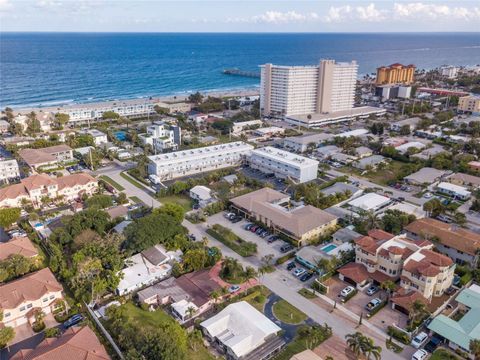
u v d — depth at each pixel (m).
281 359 79.50
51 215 138.38
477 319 86.56
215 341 83.62
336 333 86.31
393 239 107.62
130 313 92.62
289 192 159.75
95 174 180.50
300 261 112.25
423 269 93.75
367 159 193.62
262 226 132.25
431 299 95.88
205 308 93.94
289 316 91.50
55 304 92.50
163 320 90.38
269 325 85.50
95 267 98.56
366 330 87.31
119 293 99.00
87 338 76.62
